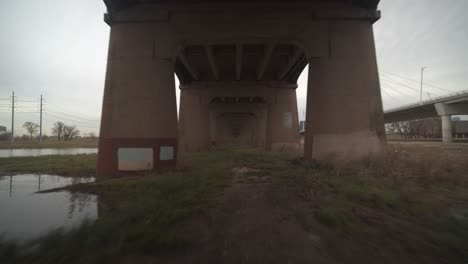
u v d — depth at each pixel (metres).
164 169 13.54
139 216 5.91
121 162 13.27
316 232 5.08
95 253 4.13
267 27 14.54
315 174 11.22
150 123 13.62
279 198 7.62
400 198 6.97
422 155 13.93
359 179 9.47
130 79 13.88
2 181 12.28
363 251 4.23
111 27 14.43
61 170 15.46
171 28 14.36
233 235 4.95
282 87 32.00
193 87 33.25
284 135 31.33
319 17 14.28
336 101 14.03
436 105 55.38
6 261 3.96
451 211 6.02
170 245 4.40
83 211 6.91
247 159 19.25
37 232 5.33
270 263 3.85
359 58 14.24
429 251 4.21
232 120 72.50
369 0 13.93
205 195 8.06
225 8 14.45
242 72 31.25
